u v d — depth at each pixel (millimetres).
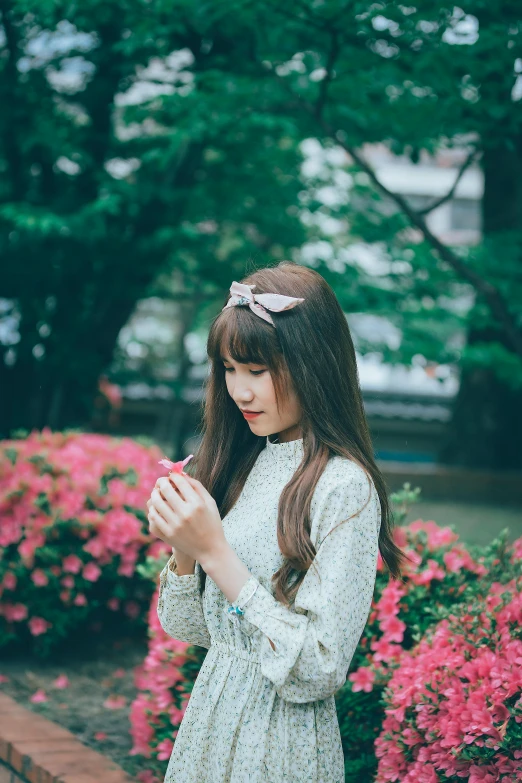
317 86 5543
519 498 9828
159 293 7605
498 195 8188
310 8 4312
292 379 1628
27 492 4277
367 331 7641
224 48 5367
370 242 6969
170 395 12070
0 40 6445
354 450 1663
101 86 6617
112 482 4473
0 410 7504
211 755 1636
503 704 2016
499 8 4254
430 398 15102
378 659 2500
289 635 1486
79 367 7051
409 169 19609
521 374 7273
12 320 7332
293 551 1548
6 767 3104
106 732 3434
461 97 4496
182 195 6730
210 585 1717
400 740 2191
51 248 6754
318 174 7973
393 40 4566
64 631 4215
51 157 6586
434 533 2977
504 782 1950
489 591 2527
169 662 2771
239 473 1823
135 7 4895
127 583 4500
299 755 1584
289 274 1700
